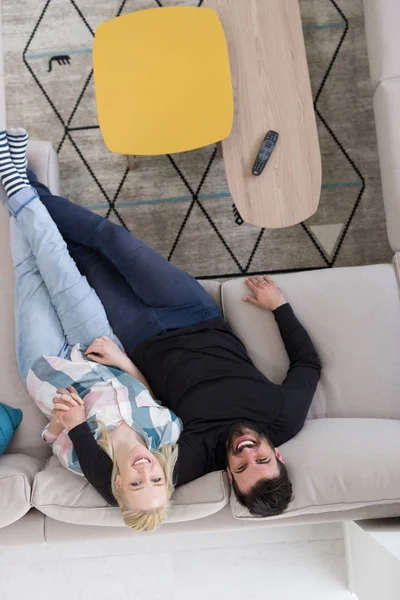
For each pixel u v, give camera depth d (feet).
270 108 6.67
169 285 6.43
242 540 6.81
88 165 7.95
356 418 6.02
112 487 5.23
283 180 6.59
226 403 5.89
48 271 6.34
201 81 6.56
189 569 6.72
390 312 6.24
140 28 6.61
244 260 7.80
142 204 7.88
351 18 8.11
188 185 7.89
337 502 5.13
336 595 6.52
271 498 5.12
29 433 6.21
